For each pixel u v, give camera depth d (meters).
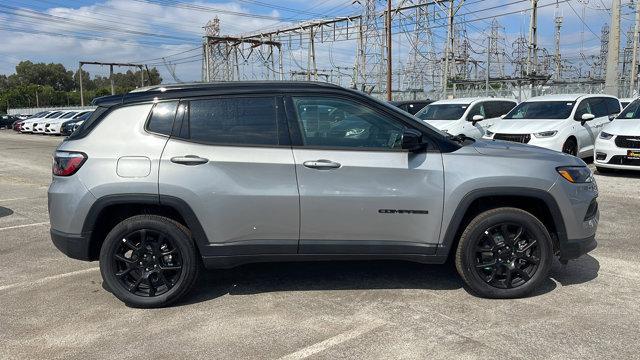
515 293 4.48
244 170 4.31
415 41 39.69
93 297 4.76
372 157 4.36
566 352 3.57
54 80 145.62
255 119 4.42
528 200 4.55
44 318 4.32
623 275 5.05
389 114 4.46
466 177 4.36
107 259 4.42
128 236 4.43
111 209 4.46
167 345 3.81
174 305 4.54
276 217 4.35
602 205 8.21
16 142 26.53
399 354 3.59
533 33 30.12
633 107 11.41
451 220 4.39
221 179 4.30
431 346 3.69
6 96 106.56
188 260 4.45
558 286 4.78
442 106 14.77
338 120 4.44
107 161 4.34
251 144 4.37
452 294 4.64
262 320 4.20
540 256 4.47
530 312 4.23
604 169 11.53
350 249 4.43
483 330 3.92
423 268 5.35
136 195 4.30
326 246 4.42
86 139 4.44
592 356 3.51
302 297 4.65
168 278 4.52
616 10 20.25
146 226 4.40
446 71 33.41
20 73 143.12
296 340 3.84
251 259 4.43
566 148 11.87
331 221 4.37
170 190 4.29
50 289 4.98
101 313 4.40
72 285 5.08
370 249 4.44
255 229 4.37
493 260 4.48
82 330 4.08
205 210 4.32
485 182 4.35
